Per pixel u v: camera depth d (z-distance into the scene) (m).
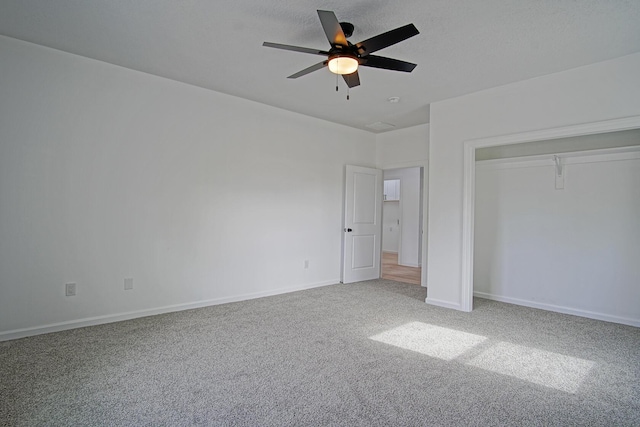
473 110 4.05
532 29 2.69
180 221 3.90
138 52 3.18
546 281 4.27
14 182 2.97
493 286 4.74
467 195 4.06
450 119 4.25
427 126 5.48
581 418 1.95
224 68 3.51
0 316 2.93
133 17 2.61
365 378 2.37
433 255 4.35
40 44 3.05
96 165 3.37
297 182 5.02
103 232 3.41
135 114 3.59
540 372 2.50
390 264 8.41
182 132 3.91
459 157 4.16
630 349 2.94
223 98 4.23
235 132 4.34
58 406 1.97
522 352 2.85
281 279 4.84
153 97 3.71
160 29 2.78
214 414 1.92
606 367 2.59
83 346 2.84
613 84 3.17
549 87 3.52
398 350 2.86
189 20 2.64
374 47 2.39
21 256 3.01
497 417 1.95
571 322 3.69
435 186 4.35
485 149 4.96
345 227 5.57
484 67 3.38
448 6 2.41
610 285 3.81
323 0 2.37
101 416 1.88
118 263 3.50
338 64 2.50
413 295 4.80
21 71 2.99
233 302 4.32
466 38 2.83
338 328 3.37
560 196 4.20
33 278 3.06
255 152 4.54
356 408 2.01
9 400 2.02
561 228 4.18
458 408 2.03
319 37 2.89
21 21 2.68
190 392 2.15
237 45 3.04
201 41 2.97
